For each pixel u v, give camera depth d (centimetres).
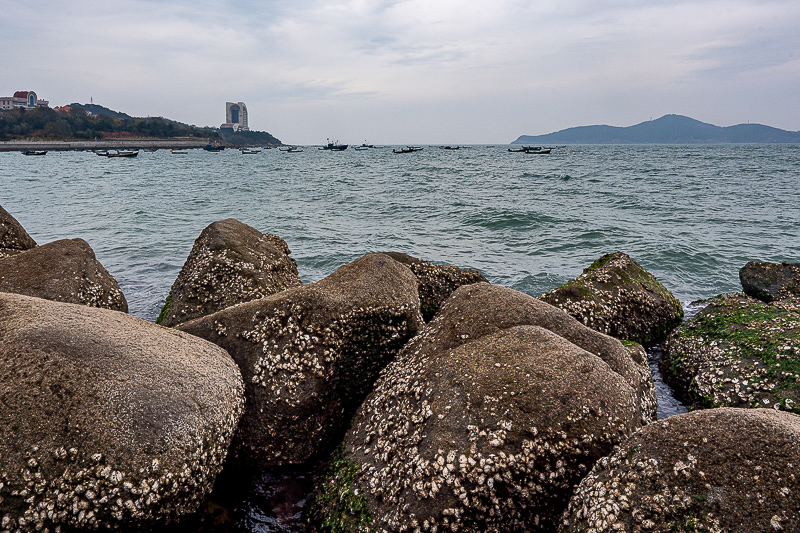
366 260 790
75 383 459
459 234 2334
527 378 507
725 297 1098
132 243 2092
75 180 5234
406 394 564
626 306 1048
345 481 536
